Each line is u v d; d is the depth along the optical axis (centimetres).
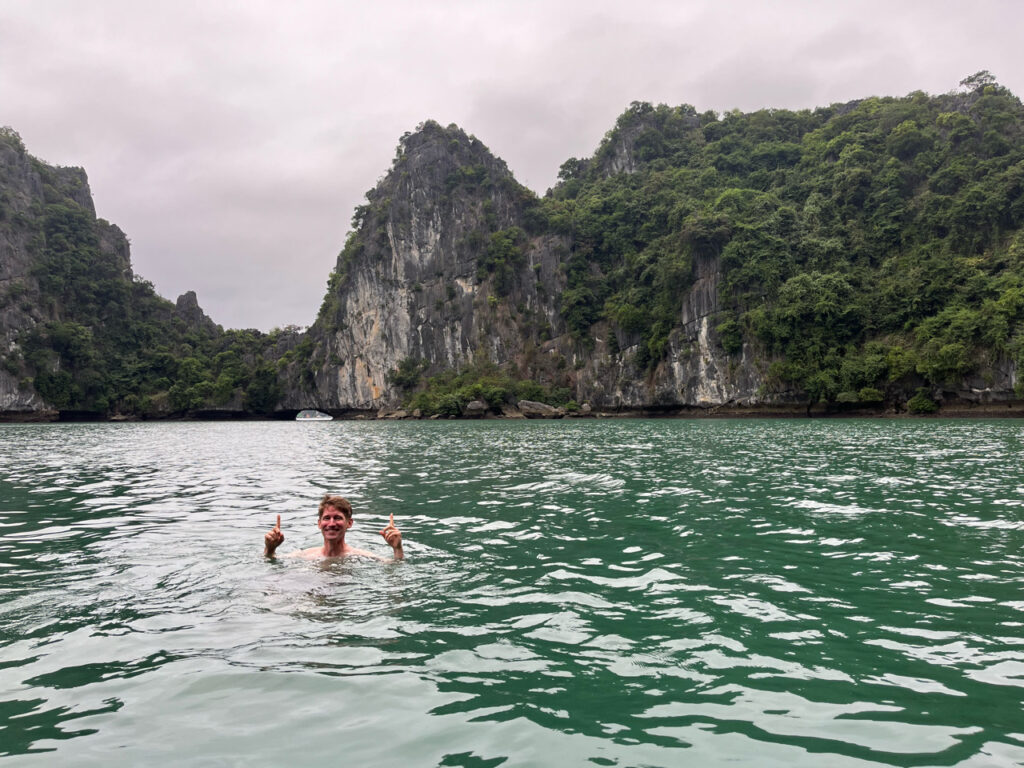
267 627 500
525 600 568
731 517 955
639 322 7906
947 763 307
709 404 7150
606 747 326
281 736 338
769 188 8806
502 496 1207
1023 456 1894
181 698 382
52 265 10038
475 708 369
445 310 9550
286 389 10069
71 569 677
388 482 1470
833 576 639
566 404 8250
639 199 9494
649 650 453
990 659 434
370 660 437
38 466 2005
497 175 10138
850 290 6644
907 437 2878
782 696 382
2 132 10500
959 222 6662
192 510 1095
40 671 421
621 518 959
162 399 9981
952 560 697
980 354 5556
